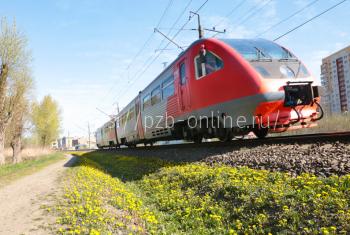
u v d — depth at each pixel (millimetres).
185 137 14664
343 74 64188
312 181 5133
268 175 6211
